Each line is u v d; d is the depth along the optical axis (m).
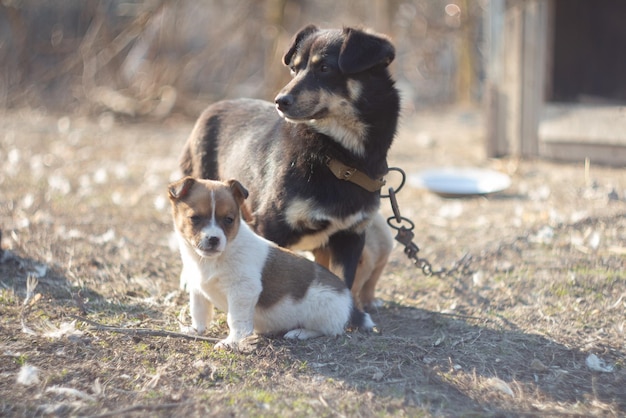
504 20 13.78
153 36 19.25
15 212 9.45
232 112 7.14
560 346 5.98
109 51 19.33
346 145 6.07
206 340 5.71
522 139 14.03
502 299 7.16
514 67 13.84
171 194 5.68
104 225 9.33
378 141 6.22
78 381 4.96
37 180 11.56
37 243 8.09
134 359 5.35
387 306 7.01
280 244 6.19
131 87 19.19
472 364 5.56
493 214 10.39
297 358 5.47
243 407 4.67
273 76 18.77
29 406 4.58
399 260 8.45
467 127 18.14
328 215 6.05
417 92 22.86
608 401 5.03
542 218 9.88
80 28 20.77
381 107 6.19
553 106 13.66
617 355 5.84
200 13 20.23
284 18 19.17
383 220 6.81
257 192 6.37
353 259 6.39
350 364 5.42
